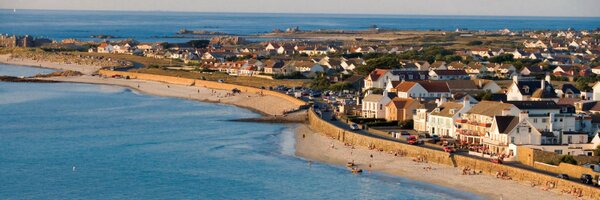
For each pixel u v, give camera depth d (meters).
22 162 180.62
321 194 151.62
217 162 182.62
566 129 192.38
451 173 165.75
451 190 152.75
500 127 184.12
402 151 186.50
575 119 193.75
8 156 187.88
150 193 152.25
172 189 155.62
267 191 154.38
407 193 151.38
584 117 197.50
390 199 147.00
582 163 161.38
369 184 159.38
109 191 153.50
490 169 163.25
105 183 160.25
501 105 198.00
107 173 169.62
